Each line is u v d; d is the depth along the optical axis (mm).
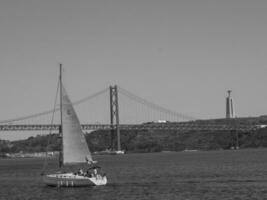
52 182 100125
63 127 102250
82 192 92438
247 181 104500
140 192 90562
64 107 102438
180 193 87812
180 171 144000
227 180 108000
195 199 80625
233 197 81188
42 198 88312
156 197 84000
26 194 94688
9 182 123812
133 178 121812
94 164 103250
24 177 141375
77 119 102312
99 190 94375
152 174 134625
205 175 124625
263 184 97562
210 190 90625
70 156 102000
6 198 91062
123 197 85125
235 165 164000
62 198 86875
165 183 105062
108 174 141000
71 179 98500
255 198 79438
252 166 154625
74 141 102125
